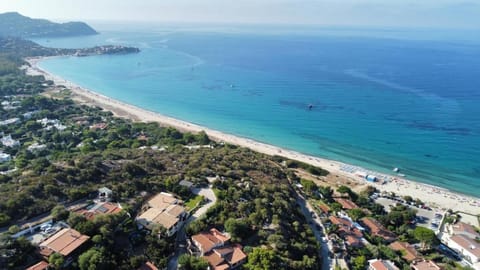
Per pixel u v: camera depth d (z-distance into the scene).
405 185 139.88
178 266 66.31
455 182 143.62
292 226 86.19
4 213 73.62
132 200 88.62
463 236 98.25
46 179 89.25
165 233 74.25
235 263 68.06
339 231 93.06
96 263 59.62
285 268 67.19
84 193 86.81
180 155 133.88
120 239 71.75
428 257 89.44
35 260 61.84
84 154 128.62
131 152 133.12
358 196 122.75
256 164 132.88
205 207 89.62
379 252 86.50
